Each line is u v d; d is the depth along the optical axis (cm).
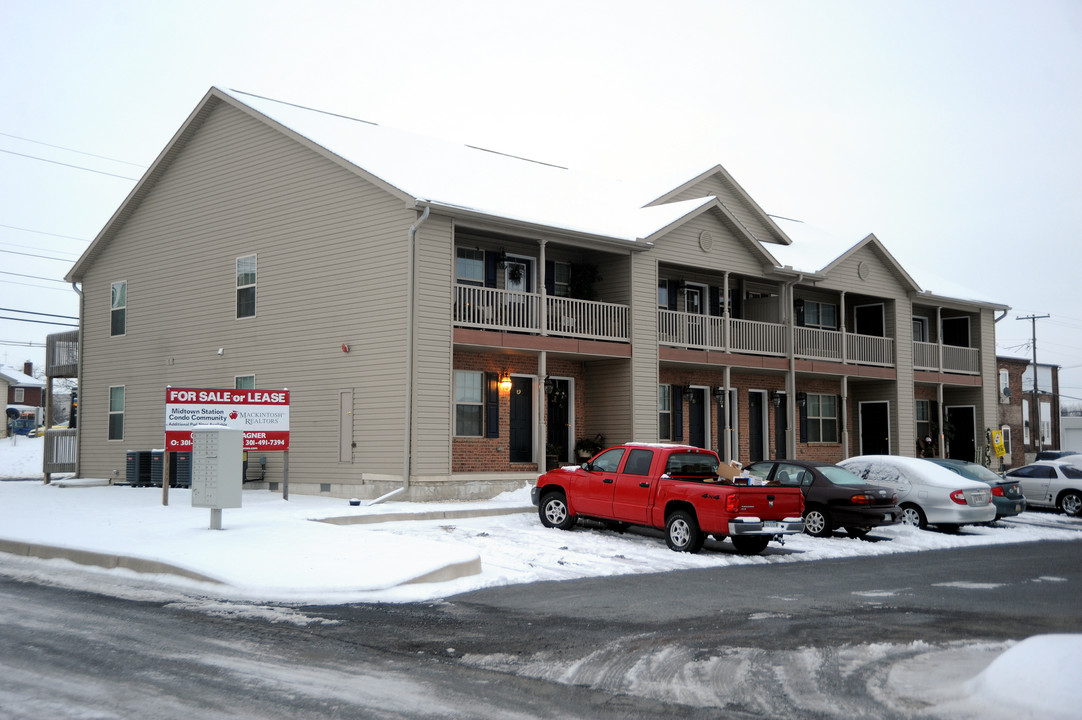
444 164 2623
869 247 3297
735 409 3014
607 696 740
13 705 685
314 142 2397
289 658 841
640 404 2558
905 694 755
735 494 1548
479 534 1722
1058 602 1196
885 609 1131
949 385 3681
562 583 1302
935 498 2089
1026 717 688
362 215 2292
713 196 2822
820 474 1952
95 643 887
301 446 2392
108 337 2956
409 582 1213
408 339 2147
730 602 1165
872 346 3300
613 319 2539
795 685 779
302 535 1495
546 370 2553
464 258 2431
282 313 2464
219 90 2639
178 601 1115
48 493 2481
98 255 3027
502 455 2414
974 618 1080
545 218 2384
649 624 1020
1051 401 5356
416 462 2131
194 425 2061
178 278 2764
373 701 712
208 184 2706
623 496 1723
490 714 686
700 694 750
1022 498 2308
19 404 7844
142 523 1678
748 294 3114
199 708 686
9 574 1313
